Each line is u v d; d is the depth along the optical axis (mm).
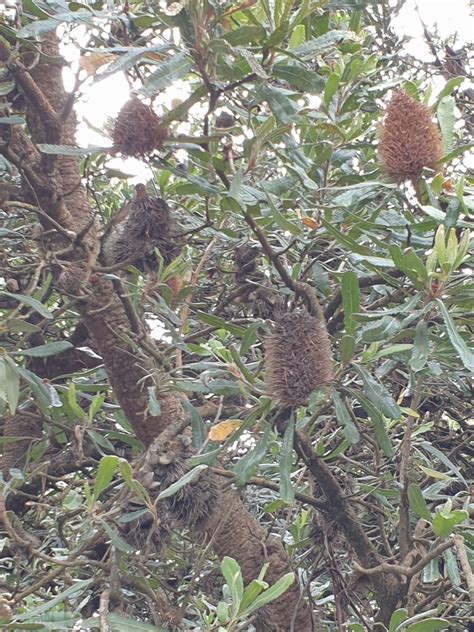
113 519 2076
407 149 2145
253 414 2014
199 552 2693
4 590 2561
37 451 2855
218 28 2076
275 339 2035
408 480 2469
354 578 2441
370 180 2521
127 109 2131
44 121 2527
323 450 2795
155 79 1906
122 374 2686
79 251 2695
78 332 3363
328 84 2340
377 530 3170
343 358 2039
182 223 3125
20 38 2273
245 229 2912
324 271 2766
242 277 2785
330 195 2658
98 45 2678
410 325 2316
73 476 3346
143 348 2684
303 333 2016
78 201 2871
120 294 2590
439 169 2172
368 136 2885
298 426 2408
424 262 2393
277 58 2270
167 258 2508
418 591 2578
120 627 1767
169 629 2244
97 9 2566
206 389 2166
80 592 2449
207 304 3271
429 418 3445
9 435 3215
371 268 2152
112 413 3172
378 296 2941
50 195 2656
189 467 2170
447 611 2592
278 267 2316
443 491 3361
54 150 2090
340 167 2607
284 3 2031
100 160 3428
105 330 2664
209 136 2150
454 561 2113
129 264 2447
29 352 2271
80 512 2320
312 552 3129
